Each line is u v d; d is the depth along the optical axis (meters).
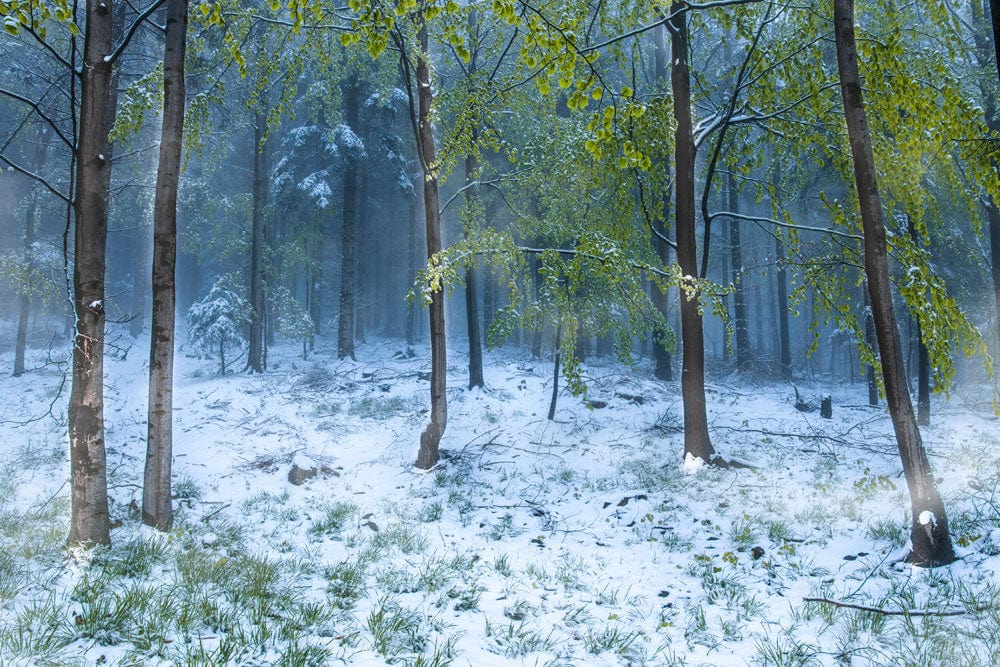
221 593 5.14
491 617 5.11
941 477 8.91
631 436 12.84
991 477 8.63
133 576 5.36
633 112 4.73
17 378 17.56
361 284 32.31
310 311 33.66
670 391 17.31
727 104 10.64
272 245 25.31
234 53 6.73
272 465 10.80
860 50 7.28
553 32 4.21
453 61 12.00
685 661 4.38
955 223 15.73
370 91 23.84
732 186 23.61
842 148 9.52
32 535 6.27
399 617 4.91
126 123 7.94
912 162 7.79
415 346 29.50
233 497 9.27
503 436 12.77
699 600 5.54
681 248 10.80
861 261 9.71
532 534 7.77
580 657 4.43
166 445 7.19
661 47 18.30
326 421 13.77
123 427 12.59
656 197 11.68
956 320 6.93
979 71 11.60
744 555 6.69
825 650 4.46
